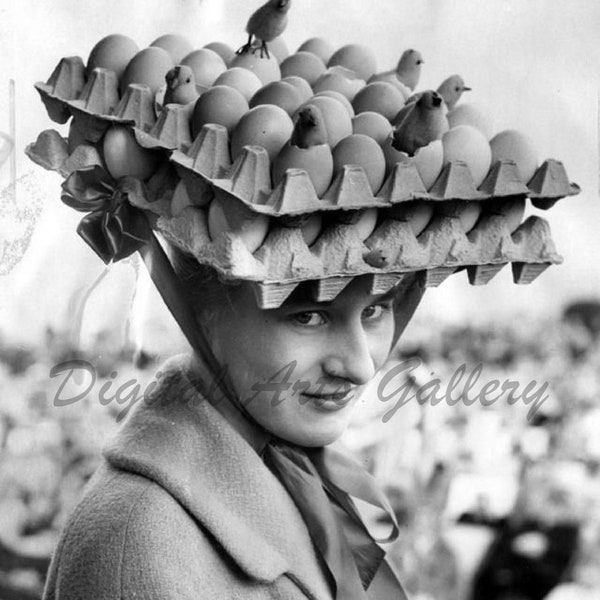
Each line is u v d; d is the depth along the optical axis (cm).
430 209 89
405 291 99
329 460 102
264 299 82
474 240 92
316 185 82
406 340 148
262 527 92
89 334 102
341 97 92
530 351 166
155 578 84
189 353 98
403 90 103
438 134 86
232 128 87
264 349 90
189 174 84
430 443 150
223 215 82
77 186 93
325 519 96
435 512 154
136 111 91
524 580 162
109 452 91
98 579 86
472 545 158
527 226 95
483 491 160
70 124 95
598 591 168
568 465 170
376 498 104
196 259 85
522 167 93
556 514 167
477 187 91
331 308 89
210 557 88
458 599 157
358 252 84
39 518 129
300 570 92
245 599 89
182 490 88
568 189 94
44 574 130
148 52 95
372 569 103
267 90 90
